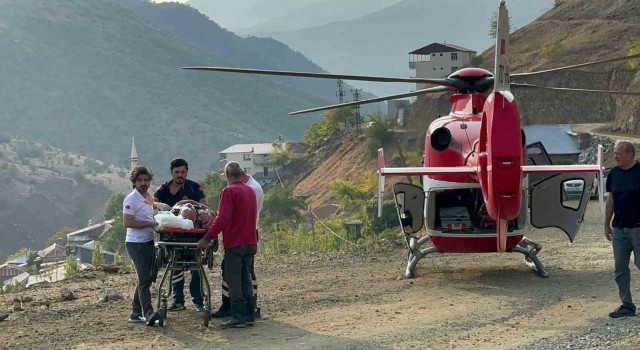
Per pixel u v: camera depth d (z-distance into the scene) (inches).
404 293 479.5
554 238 773.3
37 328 398.3
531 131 2089.1
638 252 374.3
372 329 377.7
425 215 527.2
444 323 386.6
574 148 2038.6
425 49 4256.9
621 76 2923.2
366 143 3472.0
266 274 578.9
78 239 5017.2
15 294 514.6
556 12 3912.4
